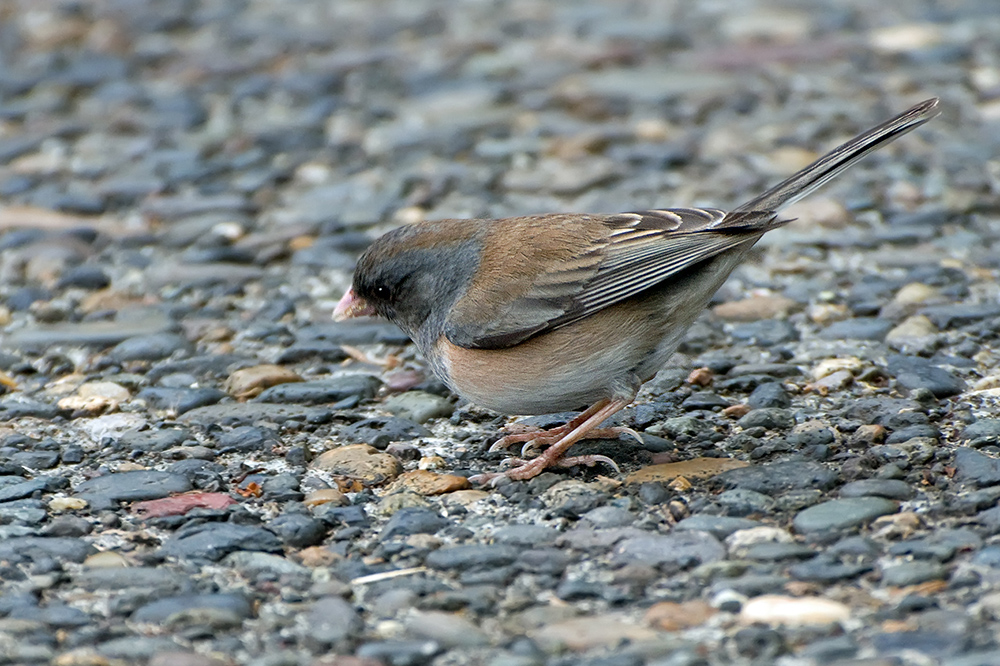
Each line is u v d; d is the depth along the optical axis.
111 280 13.47
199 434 10.05
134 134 17.62
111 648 6.78
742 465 8.99
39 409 10.49
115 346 11.88
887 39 20.08
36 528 8.33
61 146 17.27
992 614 6.63
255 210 15.21
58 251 14.06
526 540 7.98
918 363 10.66
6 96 18.95
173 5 22.95
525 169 16.12
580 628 6.85
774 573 7.34
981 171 15.36
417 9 22.77
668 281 8.83
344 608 7.17
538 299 8.77
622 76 19.11
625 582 7.36
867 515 7.94
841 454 9.01
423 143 17.03
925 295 12.19
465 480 8.98
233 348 11.87
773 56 19.62
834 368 10.67
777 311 12.14
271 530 8.23
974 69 18.70
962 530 7.64
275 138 17.34
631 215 9.32
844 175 15.52
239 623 7.06
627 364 8.90
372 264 9.44
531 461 9.12
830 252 13.55
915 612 6.75
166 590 7.45
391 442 9.87
